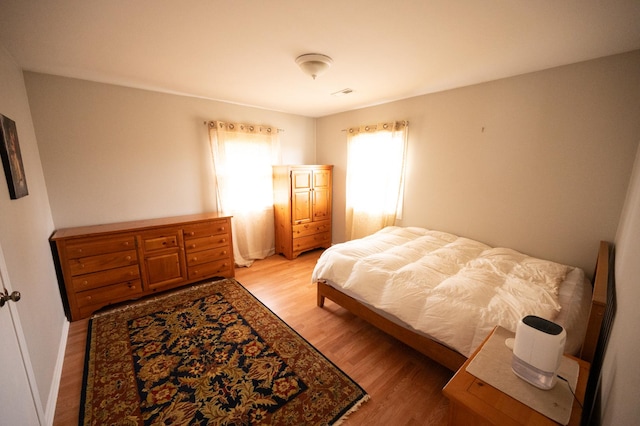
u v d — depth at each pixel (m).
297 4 1.34
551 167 2.24
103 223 2.74
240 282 3.20
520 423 0.78
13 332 1.05
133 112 2.81
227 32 1.62
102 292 2.45
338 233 4.37
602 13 1.39
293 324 2.35
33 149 2.16
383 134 3.43
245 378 1.71
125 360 1.85
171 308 2.54
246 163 3.67
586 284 1.84
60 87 2.40
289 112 4.06
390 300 1.83
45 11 1.38
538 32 1.61
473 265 2.14
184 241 2.88
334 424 1.42
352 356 1.95
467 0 1.30
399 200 3.39
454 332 1.50
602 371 1.02
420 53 1.92
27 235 1.63
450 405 0.92
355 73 2.33
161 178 3.06
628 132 1.88
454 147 2.83
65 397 1.57
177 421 1.42
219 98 3.25
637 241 0.94
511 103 2.40
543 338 0.86
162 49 1.86
